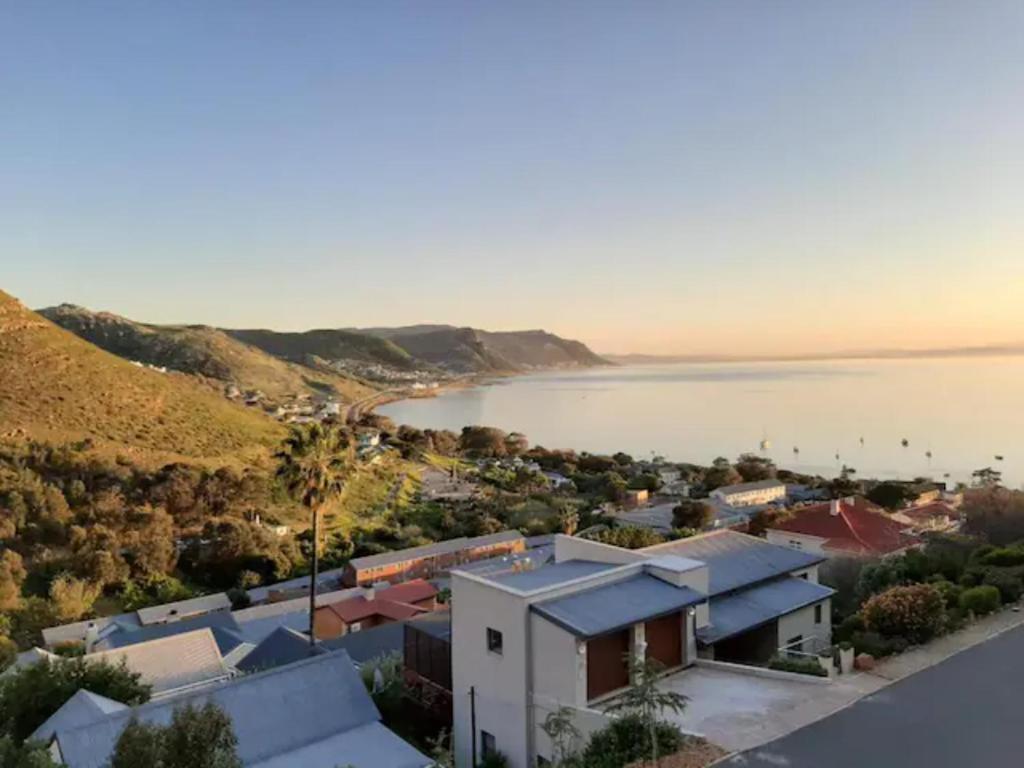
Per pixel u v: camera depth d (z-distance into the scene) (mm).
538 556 51969
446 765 15148
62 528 56656
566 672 13953
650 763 10898
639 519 78125
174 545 60375
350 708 16906
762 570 19922
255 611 46125
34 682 19438
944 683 13398
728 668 15523
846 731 11594
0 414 70750
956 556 25219
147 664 24797
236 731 15383
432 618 25438
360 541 69500
